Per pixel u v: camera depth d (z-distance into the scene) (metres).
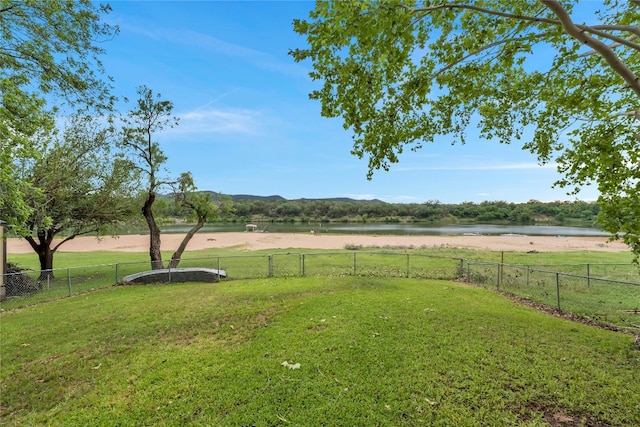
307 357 4.88
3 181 6.78
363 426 3.33
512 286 11.02
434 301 8.11
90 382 4.50
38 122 7.62
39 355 5.49
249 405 3.71
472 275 12.84
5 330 6.84
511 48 4.84
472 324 6.37
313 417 3.47
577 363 4.69
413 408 3.63
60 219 14.38
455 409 3.60
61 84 8.10
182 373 4.55
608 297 9.69
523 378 4.25
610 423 3.39
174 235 48.34
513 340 5.55
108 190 15.12
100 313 7.88
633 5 5.70
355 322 6.39
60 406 3.93
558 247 32.72
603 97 6.62
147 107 14.75
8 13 7.12
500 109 7.88
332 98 5.24
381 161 6.06
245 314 7.39
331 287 10.16
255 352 5.16
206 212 17.20
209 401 3.83
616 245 35.00
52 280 14.47
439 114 7.18
